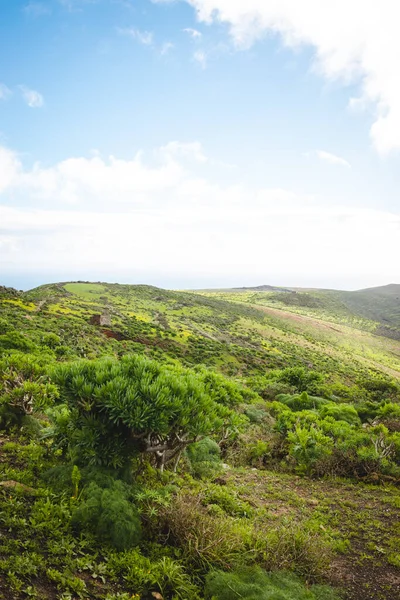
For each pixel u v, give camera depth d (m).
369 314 197.75
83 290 117.88
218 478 8.09
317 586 4.22
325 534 5.86
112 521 4.15
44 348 19.97
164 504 4.62
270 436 12.17
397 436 10.95
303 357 77.00
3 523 3.82
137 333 64.19
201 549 4.20
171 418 5.36
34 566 3.28
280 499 7.44
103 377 5.36
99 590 3.37
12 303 62.78
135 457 5.55
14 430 6.86
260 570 4.07
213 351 61.59
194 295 147.38
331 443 10.34
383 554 5.43
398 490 8.59
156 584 3.68
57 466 5.21
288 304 198.12
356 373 72.50
